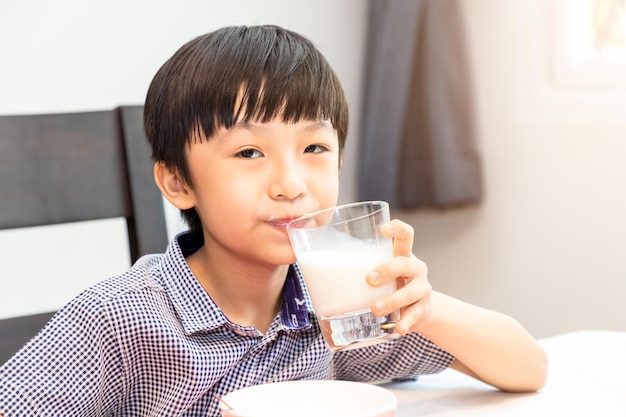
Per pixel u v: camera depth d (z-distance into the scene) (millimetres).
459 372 1145
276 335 1003
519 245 2166
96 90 2238
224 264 989
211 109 906
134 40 2281
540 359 1024
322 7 2510
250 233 913
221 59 925
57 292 2158
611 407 929
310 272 807
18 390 859
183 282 982
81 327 901
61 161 1227
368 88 2445
